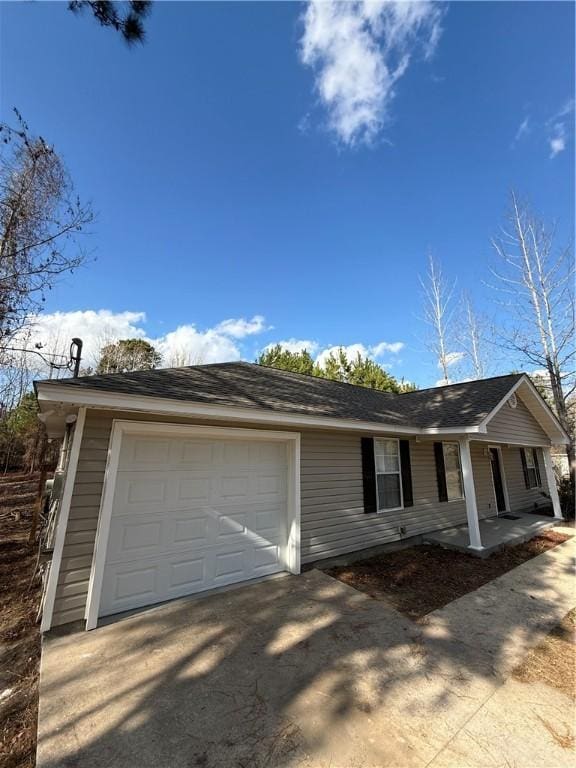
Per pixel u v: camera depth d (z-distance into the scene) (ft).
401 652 11.12
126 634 11.87
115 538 13.64
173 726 7.84
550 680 9.87
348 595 15.69
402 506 25.53
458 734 7.76
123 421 14.07
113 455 13.66
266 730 7.75
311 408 19.44
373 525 23.17
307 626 12.69
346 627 12.69
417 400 35.32
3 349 25.66
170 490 15.28
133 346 86.89
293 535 18.65
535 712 8.54
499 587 17.25
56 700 8.61
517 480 41.14
